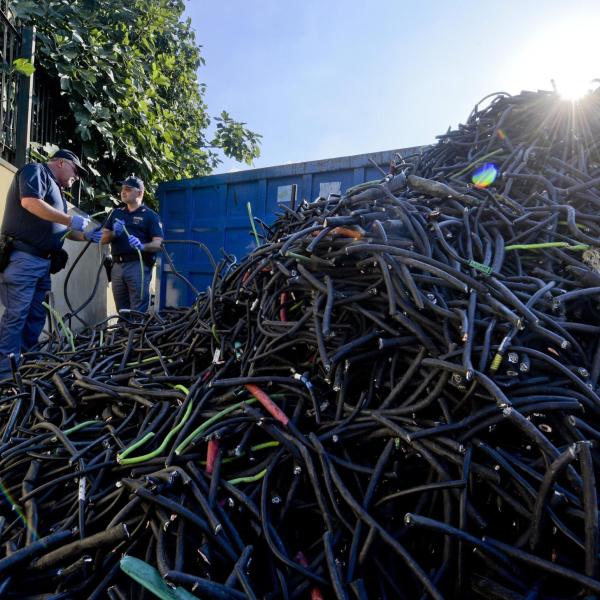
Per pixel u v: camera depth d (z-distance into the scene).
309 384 1.13
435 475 0.94
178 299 4.92
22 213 3.04
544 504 0.79
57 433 1.26
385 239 1.11
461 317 0.97
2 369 2.88
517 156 1.72
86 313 4.67
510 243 1.37
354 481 1.00
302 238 1.25
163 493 0.96
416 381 1.04
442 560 0.87
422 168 1.97
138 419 1.31
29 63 3.89
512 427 0.96
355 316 1.17
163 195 5.05
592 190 1.55
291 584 0.88
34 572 0.94
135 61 5.38
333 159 4.13
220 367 1.36
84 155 4.93
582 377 1.04
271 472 1.02
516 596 0.77
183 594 0.78
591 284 1.24
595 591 0.72
